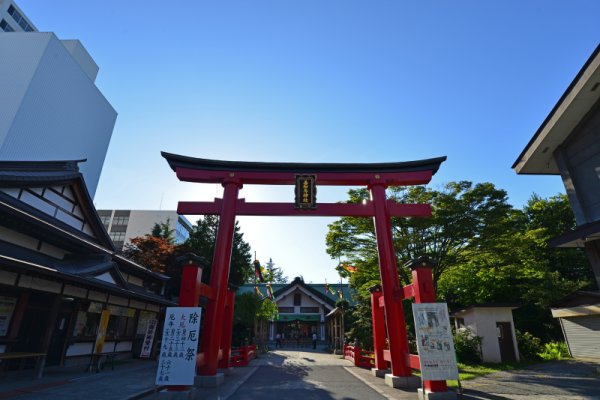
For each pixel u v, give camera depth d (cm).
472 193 1603
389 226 1252
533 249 2484
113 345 1719
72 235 1370
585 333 1689
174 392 827
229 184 1311
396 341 1098
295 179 1330
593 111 1238
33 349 1234
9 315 1122
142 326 2008
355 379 1218
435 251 1698
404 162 1338
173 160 1318
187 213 1270
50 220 1423
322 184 1379
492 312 1669
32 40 3431
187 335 821
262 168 1338
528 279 2286
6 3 4084
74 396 837
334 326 2798
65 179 1560
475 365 1505
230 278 2575
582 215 1250
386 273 1173
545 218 2728
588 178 1251
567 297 1758
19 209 1198
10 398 802
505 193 1606
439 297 1716
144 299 1669
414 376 1071
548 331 2247
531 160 1451
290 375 1325
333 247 1775
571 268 2552
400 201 1728
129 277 1972
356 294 2625
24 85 3225
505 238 1585
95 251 1551
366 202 1317
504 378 1155
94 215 1741
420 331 866
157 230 3753
